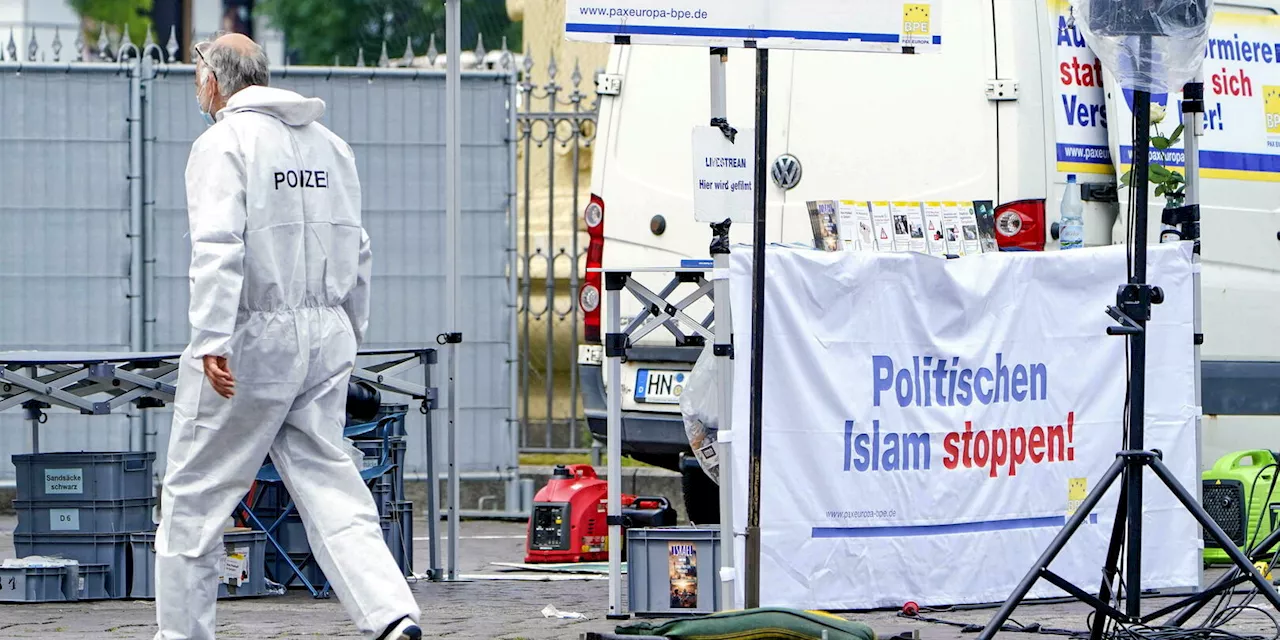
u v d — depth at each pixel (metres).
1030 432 26.92
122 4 92.94
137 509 29.95
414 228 44.34
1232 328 35.09
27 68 44.09
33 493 29.67
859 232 27.97
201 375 20.72
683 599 26.05
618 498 26.23
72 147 44.28
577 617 26.59
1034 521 27.00
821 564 24.91
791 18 23.08
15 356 28.86
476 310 44.44
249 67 21.67
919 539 25.81
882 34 23.36
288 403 20.97
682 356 35.16
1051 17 32.94
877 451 25.38
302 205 21.20
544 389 48.03
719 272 23.55
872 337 25.30
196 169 20.69
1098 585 27.62
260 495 30.95
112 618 26.88
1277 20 36.00
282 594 30.09
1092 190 32.94
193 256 20.33
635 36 22.62
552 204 45.62
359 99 44.22
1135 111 22.53
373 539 20.95
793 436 24.62
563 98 51.75
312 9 95.69
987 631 22.02
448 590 30.58
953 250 28.59
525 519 44.38
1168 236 30.83
